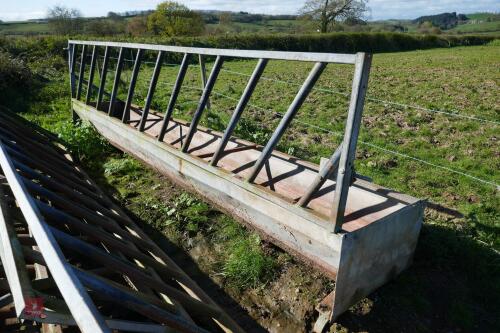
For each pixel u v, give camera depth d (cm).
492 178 485
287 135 667
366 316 281
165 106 861
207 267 349
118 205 456
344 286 260
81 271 197
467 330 269
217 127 645
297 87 1108
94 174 544
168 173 461
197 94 998
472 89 1064
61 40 1622
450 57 2128
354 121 236
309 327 279
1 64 1038
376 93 1058
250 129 676
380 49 3009
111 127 563
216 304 291
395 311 284
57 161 507
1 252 227
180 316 246
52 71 1308
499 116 773
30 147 500
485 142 605
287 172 394
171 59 1773
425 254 332
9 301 246
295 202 297
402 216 281
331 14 3834
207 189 392
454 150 580
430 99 959
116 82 550
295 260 340
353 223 296
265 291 315
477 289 300
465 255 325
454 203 423
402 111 818
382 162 531
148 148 472
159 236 396
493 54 2252
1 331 244
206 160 416
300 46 2616
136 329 234
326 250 274
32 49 1540
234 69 1594
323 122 744
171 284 318
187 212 425
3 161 320
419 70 1537
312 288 307
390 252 288
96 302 259
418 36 3266
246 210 348
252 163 425
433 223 366
